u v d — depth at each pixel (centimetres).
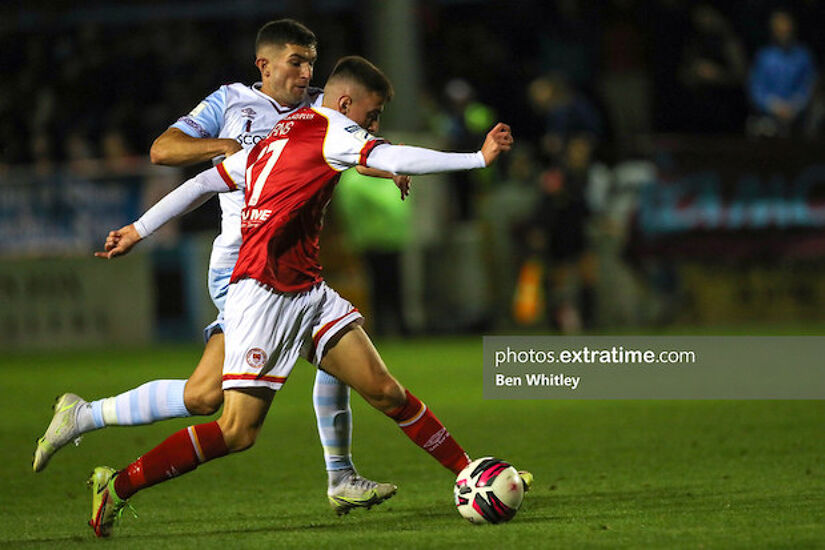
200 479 2502
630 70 7112
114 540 1875
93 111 7494
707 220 6172
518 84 7350
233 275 1914
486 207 6191
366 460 2708
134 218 6097
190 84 7450
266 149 1928
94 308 6125
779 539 1717
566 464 2581
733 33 7138
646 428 3066
